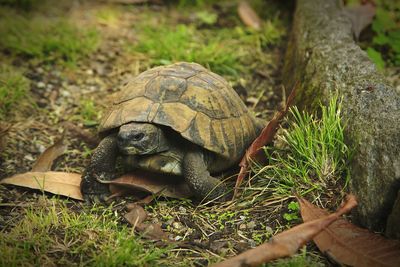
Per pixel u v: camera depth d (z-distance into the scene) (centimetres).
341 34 426
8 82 445
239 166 346
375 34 504
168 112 314
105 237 290
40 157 362
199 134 314
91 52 517
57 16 586
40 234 286
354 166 304
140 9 618
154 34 540
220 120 330
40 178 342
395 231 270
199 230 304
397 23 528
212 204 324
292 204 307
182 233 302
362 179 294
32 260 269
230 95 353
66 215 304
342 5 489
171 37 518
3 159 373
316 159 322
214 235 300
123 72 492
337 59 384
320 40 424
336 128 323
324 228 257
